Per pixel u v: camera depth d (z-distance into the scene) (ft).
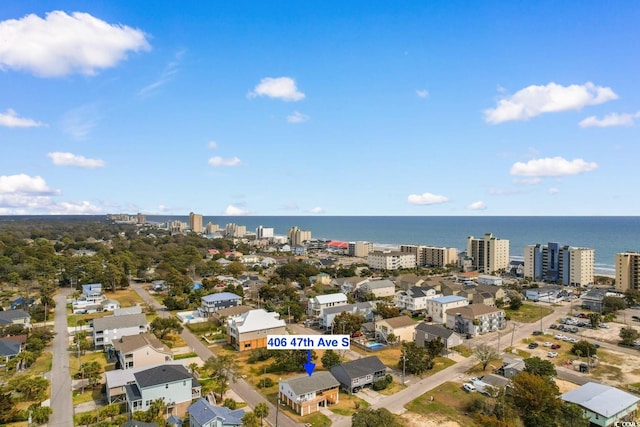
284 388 209.77
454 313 349.20
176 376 200.03
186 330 344.08
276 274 605.73
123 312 344.69
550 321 382.63
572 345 305.73
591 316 363.15
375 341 317.83
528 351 292.20
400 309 423.23
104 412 186.39
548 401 187.11
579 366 255.50
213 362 230.89
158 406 181.57
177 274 524.52
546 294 475.31
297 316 373.81
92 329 319.06
